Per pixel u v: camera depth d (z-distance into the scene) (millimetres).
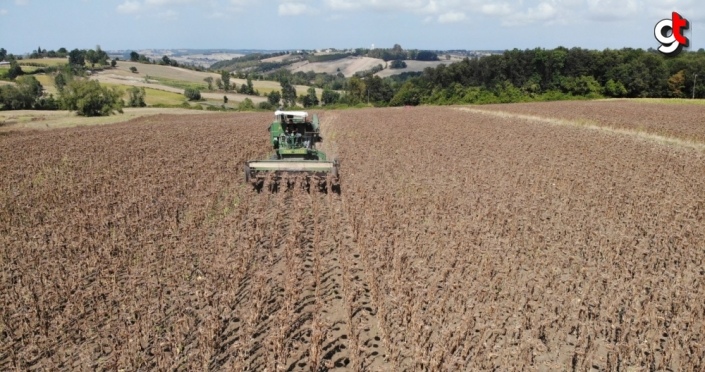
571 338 9281
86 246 12641
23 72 124250
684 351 8711
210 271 11250
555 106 58625
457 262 11867
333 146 29141
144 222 14445
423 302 10047
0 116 58656
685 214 15531
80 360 8383
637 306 9820
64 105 61719
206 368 8086
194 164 22656
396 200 16703
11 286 10703
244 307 9938
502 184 19203
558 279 11094
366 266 11492
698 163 23703
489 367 8125
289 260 11477
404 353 8617
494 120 44406
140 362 8344
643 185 19297
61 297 10164
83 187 18297
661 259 12078
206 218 15320
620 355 8633
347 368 8414
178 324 9047
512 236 13594
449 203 16469
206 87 136750
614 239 13477
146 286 10625
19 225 14445
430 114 52781
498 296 10484
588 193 18031
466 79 97688
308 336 9242
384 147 28016
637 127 35719
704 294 10320
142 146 28266
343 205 16453
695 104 60531
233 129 37812
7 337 9086
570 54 91438
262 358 8633
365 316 9859
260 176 18562
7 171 21422
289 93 117125
